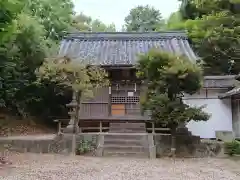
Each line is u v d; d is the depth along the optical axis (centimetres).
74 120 1498
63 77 1402
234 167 1104
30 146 1414
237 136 1689
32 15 2408
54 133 1883
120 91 1744
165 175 935
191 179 880
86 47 1991
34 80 1997
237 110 1695
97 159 1254
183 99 1803
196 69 1249
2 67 1700
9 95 1906
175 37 2117
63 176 888
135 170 1012
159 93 1306
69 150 1407
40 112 2119
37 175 893
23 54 1956
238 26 1862
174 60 1259
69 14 2961
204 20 2098
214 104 1789
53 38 2595
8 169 980
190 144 1416
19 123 1950
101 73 1514
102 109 1708
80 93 1502
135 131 1617
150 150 1352
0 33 949
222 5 2061
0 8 836
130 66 1661
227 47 2027
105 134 1452
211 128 1772
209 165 1148
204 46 2177
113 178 872
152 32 2147
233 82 1767
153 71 1280
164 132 1666
